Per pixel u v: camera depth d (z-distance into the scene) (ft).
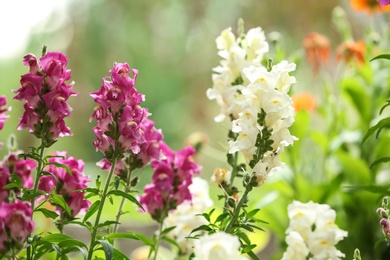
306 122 8.68
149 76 26.27
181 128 25.43
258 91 5.44
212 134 20.48
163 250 8.36
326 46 8.68
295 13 17.90
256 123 5.47
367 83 9.14
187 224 6.51
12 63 27.94
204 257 4.74
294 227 5.74
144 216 8.44
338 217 8.70
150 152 5.89
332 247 5.70
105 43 20.17
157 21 21.31
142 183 17.48
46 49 5.62
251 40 6.19
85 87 19.62
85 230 10.26
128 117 5.54
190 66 21.09
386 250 8.50
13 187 5.69
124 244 10.48
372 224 8.60
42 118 5.57
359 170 8.68
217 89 6.15
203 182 6.61
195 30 20.53
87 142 24.45
